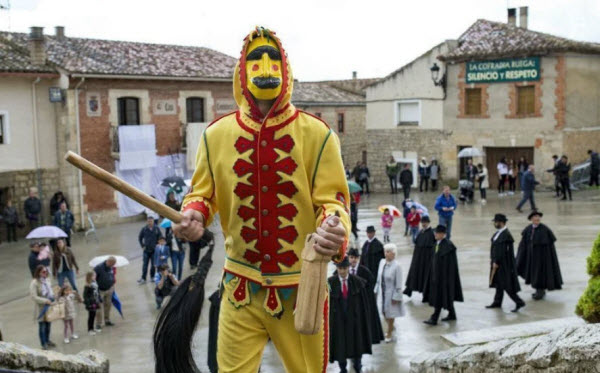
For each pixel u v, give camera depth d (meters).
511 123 31.09
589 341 4.25
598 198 26.61
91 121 26.73
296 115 3.18
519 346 5.04
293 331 3.17
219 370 3.27
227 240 3.29
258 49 3.14
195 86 30.11
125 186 2.79
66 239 22.38
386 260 12.03
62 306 12.79
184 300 3.38
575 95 30.00
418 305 14.32
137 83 28.14
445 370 6.17
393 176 33.59
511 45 30.84
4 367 4.79
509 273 13.22
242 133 3.15
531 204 24.52
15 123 25.08
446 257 12.77
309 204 3.14
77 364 5.85
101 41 30.25
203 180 3.28
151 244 17.62
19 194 25.25
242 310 3.18
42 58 25.61
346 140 43.88
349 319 10.20
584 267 15.98
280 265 3.12
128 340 12.91
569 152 30.00
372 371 10.63
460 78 32.53
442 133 33.47
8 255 22.06
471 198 28.17
